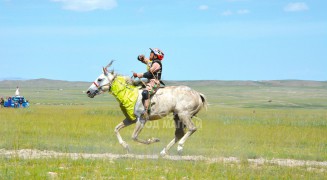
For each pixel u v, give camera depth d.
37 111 43.38
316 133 27.62
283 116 48.78
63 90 194.50
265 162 15.40
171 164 14.30
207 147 19.56
